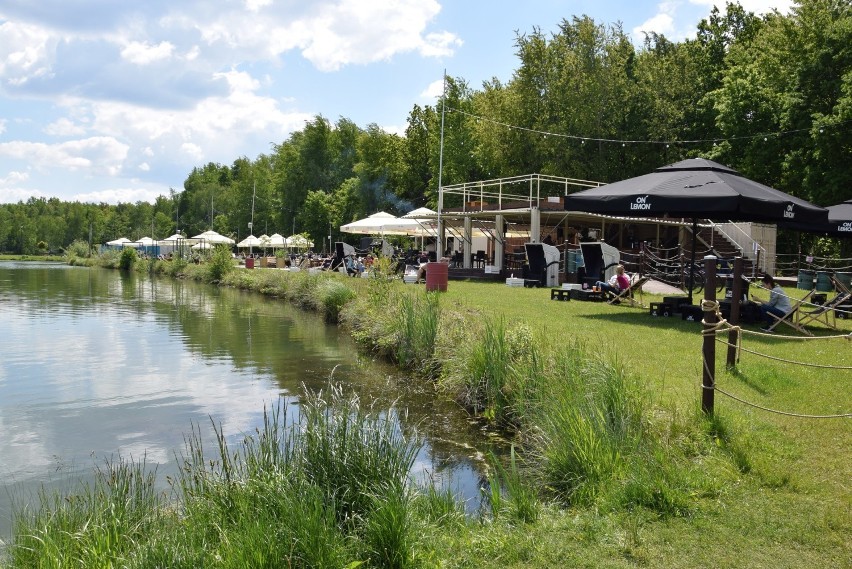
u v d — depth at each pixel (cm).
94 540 478
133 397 1087
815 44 2925
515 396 866
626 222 3073
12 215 11994
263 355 1461
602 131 3897
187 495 576
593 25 4038
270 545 449
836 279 1609
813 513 499
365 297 1884
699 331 1216
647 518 505
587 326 1266
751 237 2983
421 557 472
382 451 608
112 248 7438
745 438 626
